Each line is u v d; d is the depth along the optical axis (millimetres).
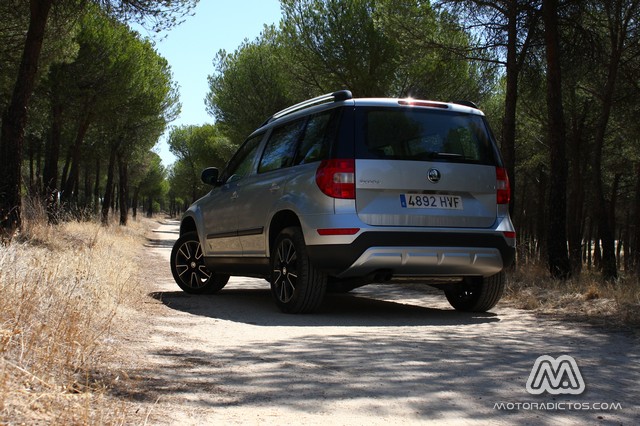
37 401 2686
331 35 20547
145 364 3844
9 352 3254
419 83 20125
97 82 22719
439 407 3029
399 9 14164
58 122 22812
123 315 5520
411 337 5031
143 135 32156
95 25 22312
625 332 5391
